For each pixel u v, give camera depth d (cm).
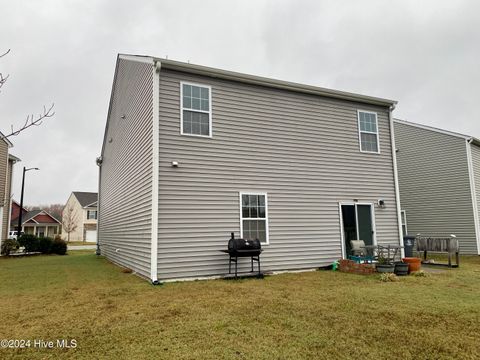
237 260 881
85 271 1039
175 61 843
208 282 778
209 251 841
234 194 898
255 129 957
